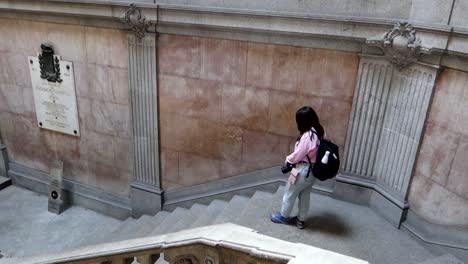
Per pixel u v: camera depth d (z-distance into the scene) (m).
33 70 6.91
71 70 6.50
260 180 5.59
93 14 5.71
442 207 3.88
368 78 4.43
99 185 7.29
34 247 6.39
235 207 5.34
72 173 7.51
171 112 5.92
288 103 5.04
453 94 3.64
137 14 5.36
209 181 6.05
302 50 4.73
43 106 7.14
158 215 6.38
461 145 3.61
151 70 5.73
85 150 7.11
